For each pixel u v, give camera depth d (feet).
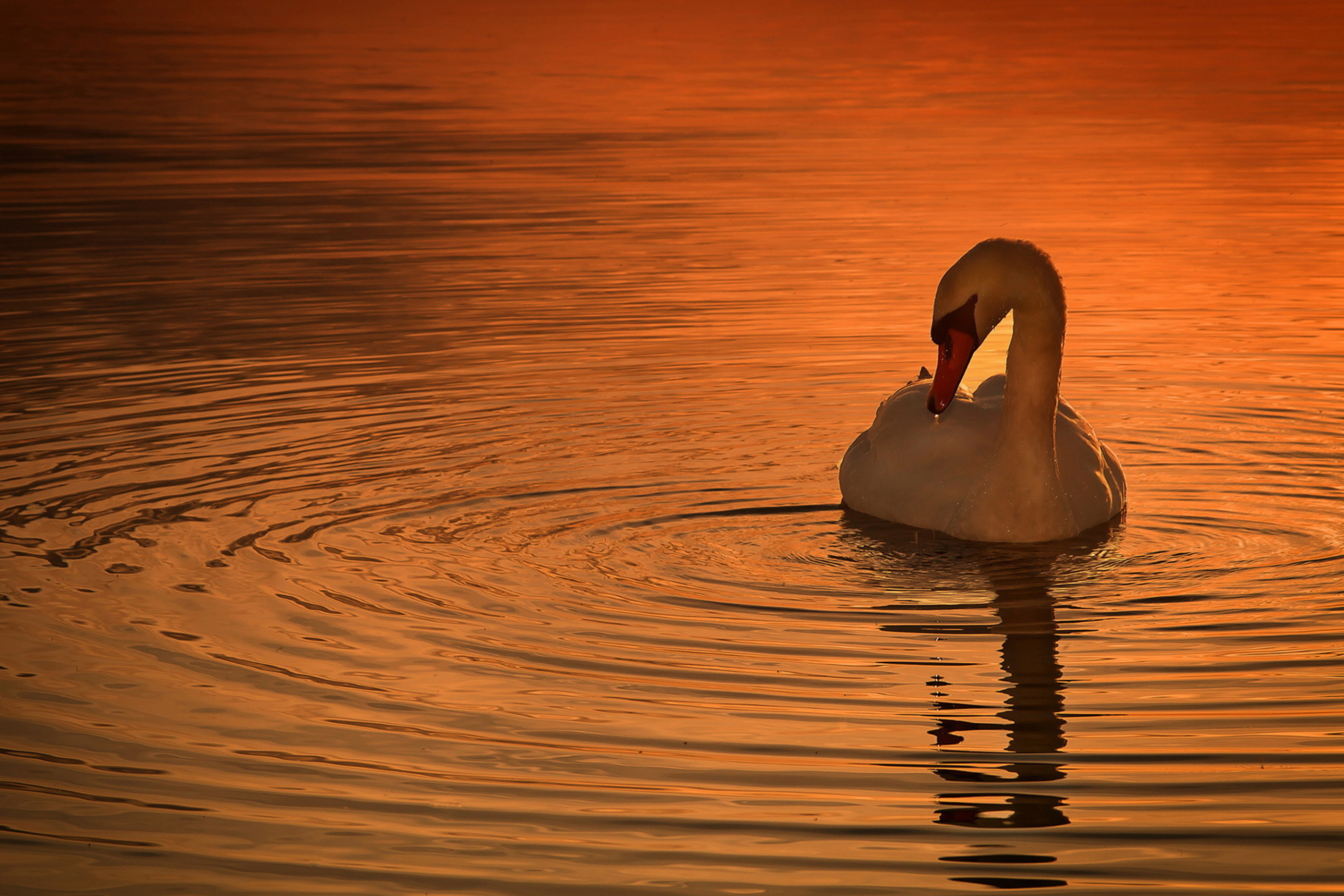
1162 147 108.68
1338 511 39.81
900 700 28.81
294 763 26.55
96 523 38.78
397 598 33.99
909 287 67.05
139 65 168.55
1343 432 46.29
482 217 85.35
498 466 43.78
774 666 30.45
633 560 36.73
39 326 60.95
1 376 53.21
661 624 32.68
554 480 42.65
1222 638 31.60
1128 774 25.88
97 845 24.13
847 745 27.02
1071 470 39.06
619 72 162.61
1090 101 134.82
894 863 23.35
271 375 53.52
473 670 30.22
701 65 168.86
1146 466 43.93
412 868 23.39
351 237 79.97
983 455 39.68
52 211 87.86
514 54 181.68
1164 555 37.04
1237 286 66.08
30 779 26.03
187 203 90.53
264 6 249.55
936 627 32.53
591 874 23.22
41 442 45.47
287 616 32.94
